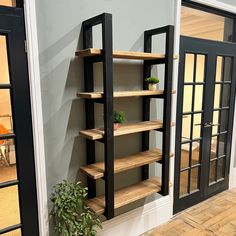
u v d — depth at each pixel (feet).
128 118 7.43
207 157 10.11
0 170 9.18
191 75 9.05
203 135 9.74
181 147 9.27
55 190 6.25
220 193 11.09
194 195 9.95
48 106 5.89
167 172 7.24
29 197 5.92
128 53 6.01
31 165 5.83
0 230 5.75
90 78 6.33
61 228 5.90
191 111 9.19
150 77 7.46
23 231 5.97
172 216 9.19
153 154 7.48
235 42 10.57
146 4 7.23
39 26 5.49
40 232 6.16
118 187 7.50
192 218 9.10
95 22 5.67
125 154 7.51
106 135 5.80
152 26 7.46
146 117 7.69
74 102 6.29
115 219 7.55
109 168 5.98
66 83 6.09
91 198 6.82
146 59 7.11
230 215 9.28
